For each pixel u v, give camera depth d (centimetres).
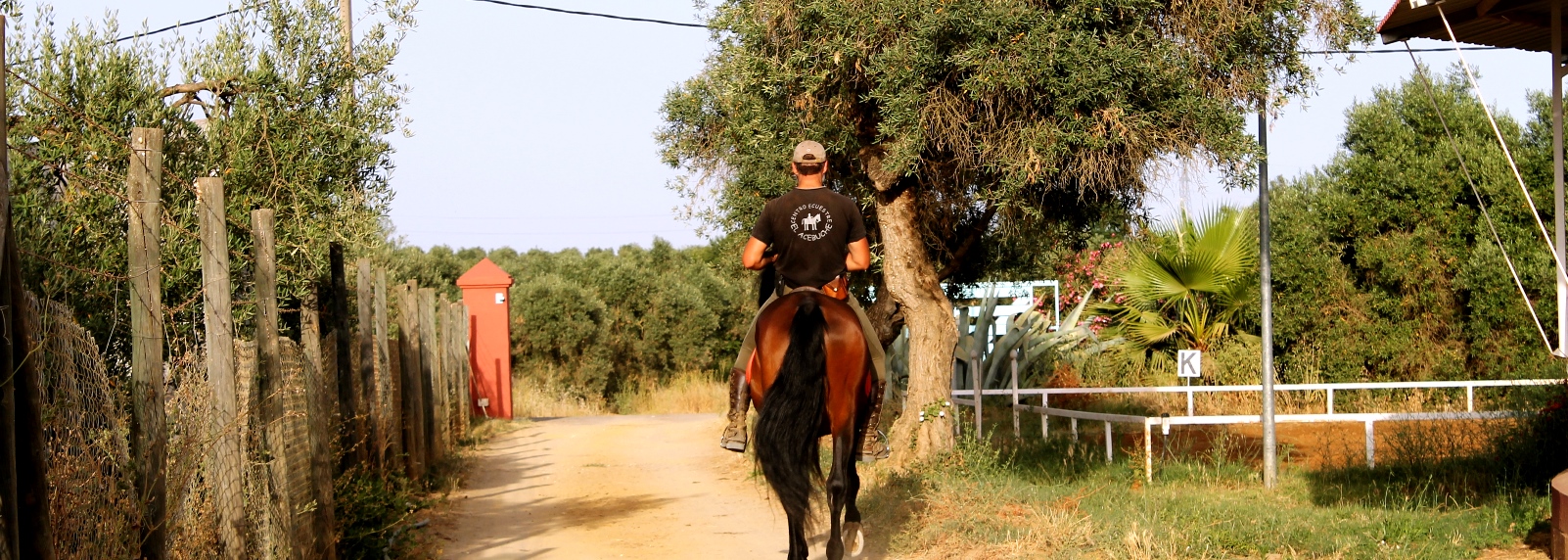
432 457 1299
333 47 862
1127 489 989
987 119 870
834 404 622
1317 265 1788
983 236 1314
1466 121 1769
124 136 705
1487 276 1662
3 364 325
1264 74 880
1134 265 1803
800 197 662
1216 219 1753
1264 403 1041
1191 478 1066
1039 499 872
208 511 516
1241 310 1848
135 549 437
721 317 3438
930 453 1038
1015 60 816
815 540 836
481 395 2289
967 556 725
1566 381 944
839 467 615
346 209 845
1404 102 1825
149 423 445
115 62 717
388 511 840
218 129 784
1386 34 798
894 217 1071
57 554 411
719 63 1252
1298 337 1811
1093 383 1739
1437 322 1744
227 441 518
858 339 630
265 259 579
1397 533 735
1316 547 701
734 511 998
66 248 638
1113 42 815
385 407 1024
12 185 616
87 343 448
